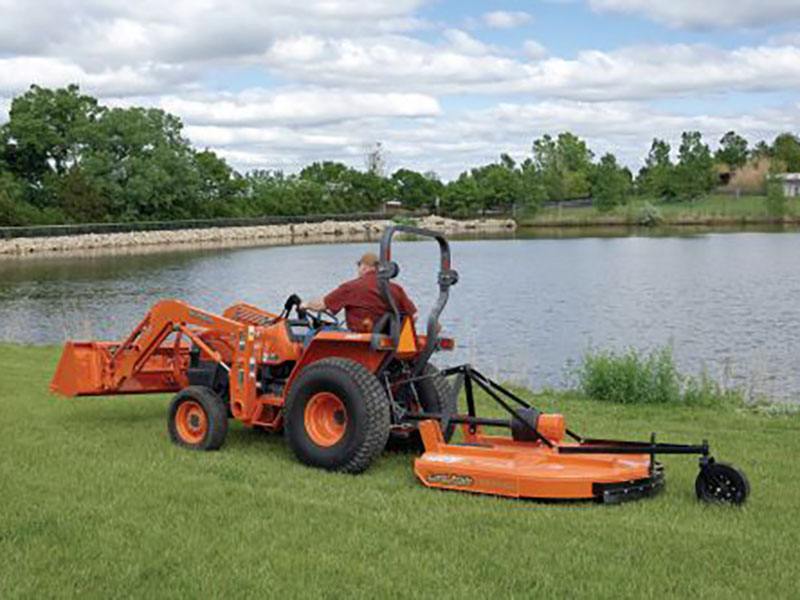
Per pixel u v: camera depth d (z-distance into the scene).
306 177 124.12
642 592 5.42
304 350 8.51
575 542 6.22
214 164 106.31
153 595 5.42
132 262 60.56
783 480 8.02
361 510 6.92
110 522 6.59
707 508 7.03
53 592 5.43
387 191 123.75
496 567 5.80
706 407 13.09
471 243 78.75
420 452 8.84
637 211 114.75
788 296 35.00
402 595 5.42
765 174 131.88
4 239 74.50
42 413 10.80
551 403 12.99
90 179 90.94
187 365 10.22
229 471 8.02
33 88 95.00
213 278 48.09
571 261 55.44
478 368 19.05
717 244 69.75
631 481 7.23
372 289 8.44
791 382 17.86
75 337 25.83
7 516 6.69
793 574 5.70
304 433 8.21
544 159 136.12
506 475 7.25
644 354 21.53
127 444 9.12
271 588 5.50
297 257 64.88
